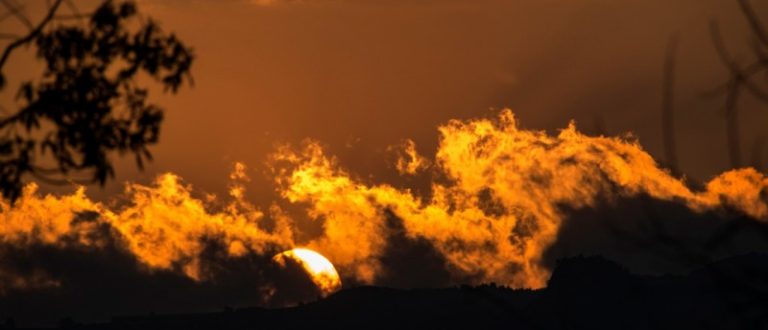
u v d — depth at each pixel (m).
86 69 58.56
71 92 58.06
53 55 57.94
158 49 59.88
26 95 57.72
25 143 57.44
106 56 59.00
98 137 58.66
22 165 57.28
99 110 58.66
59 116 58.06
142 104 59.72
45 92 57.91
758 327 32.12
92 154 58.38
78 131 58.28
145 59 59.50
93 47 58.72
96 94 58.66
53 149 58.44
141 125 59.59
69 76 58.34
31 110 57.84
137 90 59.72
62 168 58.50
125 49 59.28
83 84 58.12
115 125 59.28
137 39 59.31
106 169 58.72
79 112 58.22
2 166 57.00
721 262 33.41
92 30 58.56
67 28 57.84
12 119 57.78
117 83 59.31
